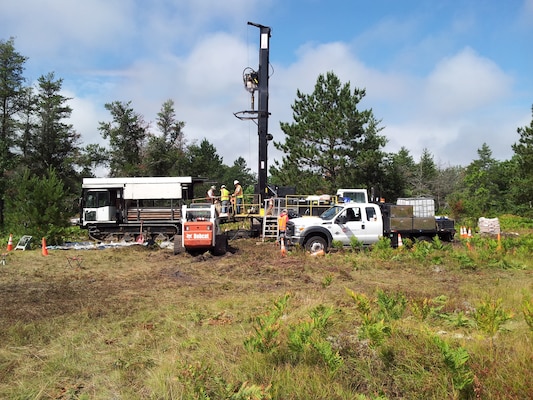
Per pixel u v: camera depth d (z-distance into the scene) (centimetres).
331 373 490
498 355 506
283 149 4141
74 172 5191
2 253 1817
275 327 571
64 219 2178
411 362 496
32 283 1186
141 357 601
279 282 1170
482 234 2644
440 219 1869
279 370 512
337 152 3938
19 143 4834
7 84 4678
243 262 1533
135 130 5450
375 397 450
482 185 6162
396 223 1809
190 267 1456
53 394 506
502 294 911
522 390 425
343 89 4041
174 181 2372
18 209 2239
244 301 936
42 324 763
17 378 546
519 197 3659
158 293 1051
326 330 638
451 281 1180
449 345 486
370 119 4016
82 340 680
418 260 1477
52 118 4938
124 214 2383
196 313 823
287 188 2433
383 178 4059
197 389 462
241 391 441
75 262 1566
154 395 480
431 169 6838
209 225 1689
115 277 1279
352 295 675
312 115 4025
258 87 2377
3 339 686
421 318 686
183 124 5612
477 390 431
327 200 2320
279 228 1936
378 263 1440
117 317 812
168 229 2392
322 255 1620
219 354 588
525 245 1741
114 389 512
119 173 5222
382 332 536
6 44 4688
